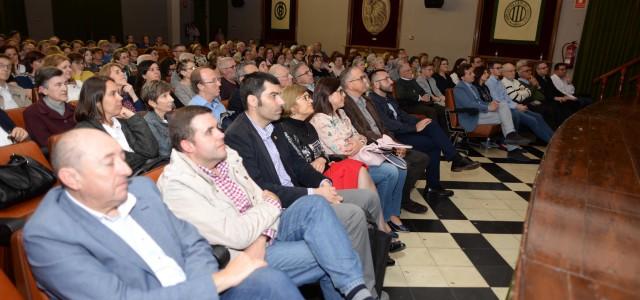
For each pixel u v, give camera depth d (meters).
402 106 5.03
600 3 7.57
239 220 1.52
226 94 4.61
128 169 1.18
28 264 1.10
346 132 2.62
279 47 10.56
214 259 1.39
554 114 5.65
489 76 5.13
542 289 0.89
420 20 9.58
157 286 1.25
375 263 1.88
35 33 10.35
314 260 1.59
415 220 2.94
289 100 2.27
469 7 9.03
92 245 1.14
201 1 13.21
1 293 1.02
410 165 2.96
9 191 1.82
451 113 4.57
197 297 1.18
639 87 5.62
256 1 12.57
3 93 3.43
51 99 2.73
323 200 1.64
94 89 2.29
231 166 1.75
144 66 3.97
